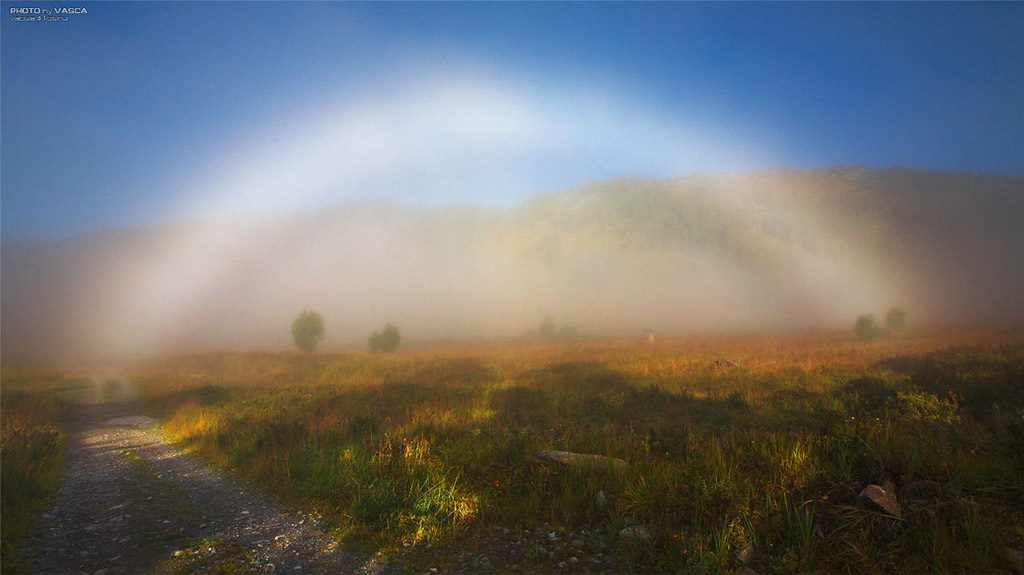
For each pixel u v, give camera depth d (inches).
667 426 317.4
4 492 245.9
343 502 237.5
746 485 207.9
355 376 911.7
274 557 182.4
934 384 418.6
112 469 337.4
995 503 182.2
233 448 370.9
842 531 175.3
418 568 172.6
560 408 466.0
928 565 152.2
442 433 335.9
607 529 196.1
